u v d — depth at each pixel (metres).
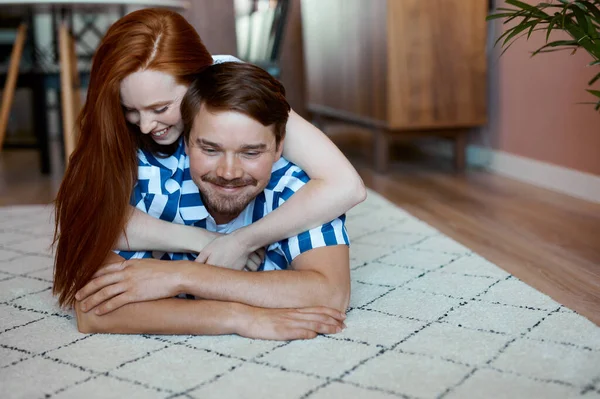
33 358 1.09
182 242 1.20
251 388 0.96
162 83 1.04
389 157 3.49
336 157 1.17
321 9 3.79
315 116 4.23
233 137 1.03
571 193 2.48
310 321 1.14
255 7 4.12
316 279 1.17
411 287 1.42
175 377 1.00
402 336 1.15
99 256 1.16
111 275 1.15
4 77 3.13
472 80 2.93
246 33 4.36
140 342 1.14
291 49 4.47
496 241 1.88
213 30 4.34
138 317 1.15
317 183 1.17
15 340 1.17
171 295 1.15
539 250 1.77
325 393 0.94
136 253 1.22
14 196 2.73
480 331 1.16
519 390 0.94
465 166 3.07
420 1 2.85
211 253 1.18
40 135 3.23
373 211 2.25
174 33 1.06
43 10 2.56
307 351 1.09
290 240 1.21
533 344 1.10
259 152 1.06
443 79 2.90
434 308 1.29
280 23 3.20
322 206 1.16
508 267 1.63
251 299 1.15
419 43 2.87
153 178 1.19
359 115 3.25
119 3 2.37
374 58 3.00
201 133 1.04
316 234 1.20
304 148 1.17
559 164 2.56
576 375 0.98
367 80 3.11
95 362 1.07
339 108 3.57
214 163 1.06
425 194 2.56
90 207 1.14
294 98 4.52
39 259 1.75
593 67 2.31
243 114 1.02
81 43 4.51
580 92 2.40
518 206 2.31
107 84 1.05
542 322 1.20
